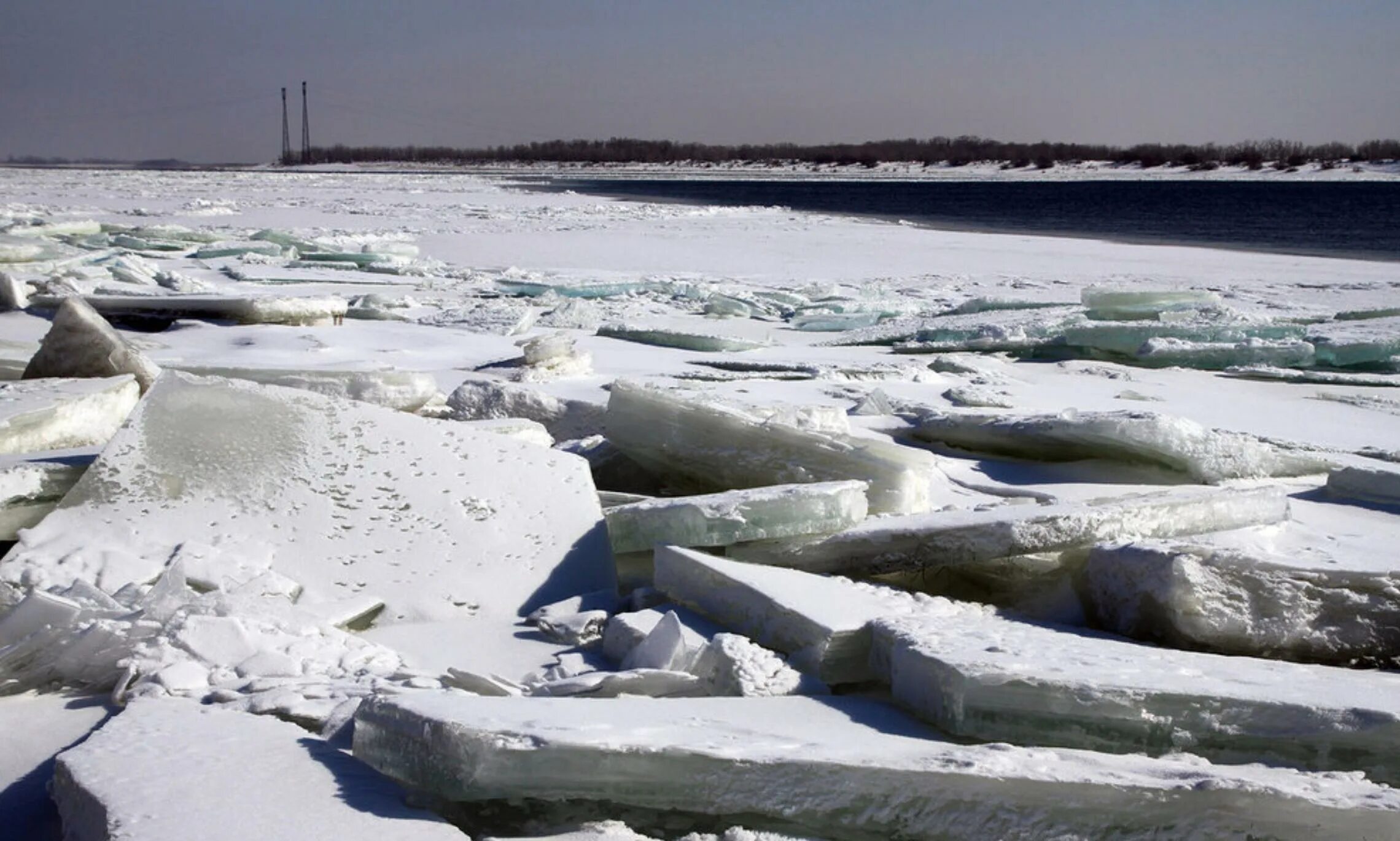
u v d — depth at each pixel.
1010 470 7.07
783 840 2.93
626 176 142.38
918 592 4.71
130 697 3.85
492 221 39.38
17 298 13.54
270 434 5.54
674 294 19.00
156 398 5.59
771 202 67.94
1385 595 4.08
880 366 11.37
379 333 13.08
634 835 2.96
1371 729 3.12
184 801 2.89
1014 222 48.44
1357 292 20.42
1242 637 4.08
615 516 4.98
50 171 115.75
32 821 3.18
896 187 105.69
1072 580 4.71
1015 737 3.30
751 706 3.49
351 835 2.76
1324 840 2.81
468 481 5.51
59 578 4.65
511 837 2.95
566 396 8.90
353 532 5.13
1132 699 3.26
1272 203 68.56
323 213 41.97
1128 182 124.88
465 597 4.86
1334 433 8.96
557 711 3.27
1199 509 5.17
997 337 13.42
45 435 6.18
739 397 9.46
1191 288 20.61
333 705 3.66
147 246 24.80
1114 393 10.62
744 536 4.86
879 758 2.96
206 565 4.74
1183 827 2.85
